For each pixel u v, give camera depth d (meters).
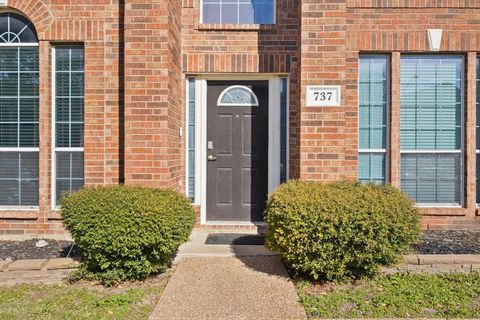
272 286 3.76
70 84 5.43
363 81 5.60
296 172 5.38
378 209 3.70
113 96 5.27
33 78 5.42
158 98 4.73
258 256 4.57
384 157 5.60
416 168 5.60
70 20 5.28
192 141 5.86
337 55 4.73
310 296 3.55
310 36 4.75
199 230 5.65
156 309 3.28
